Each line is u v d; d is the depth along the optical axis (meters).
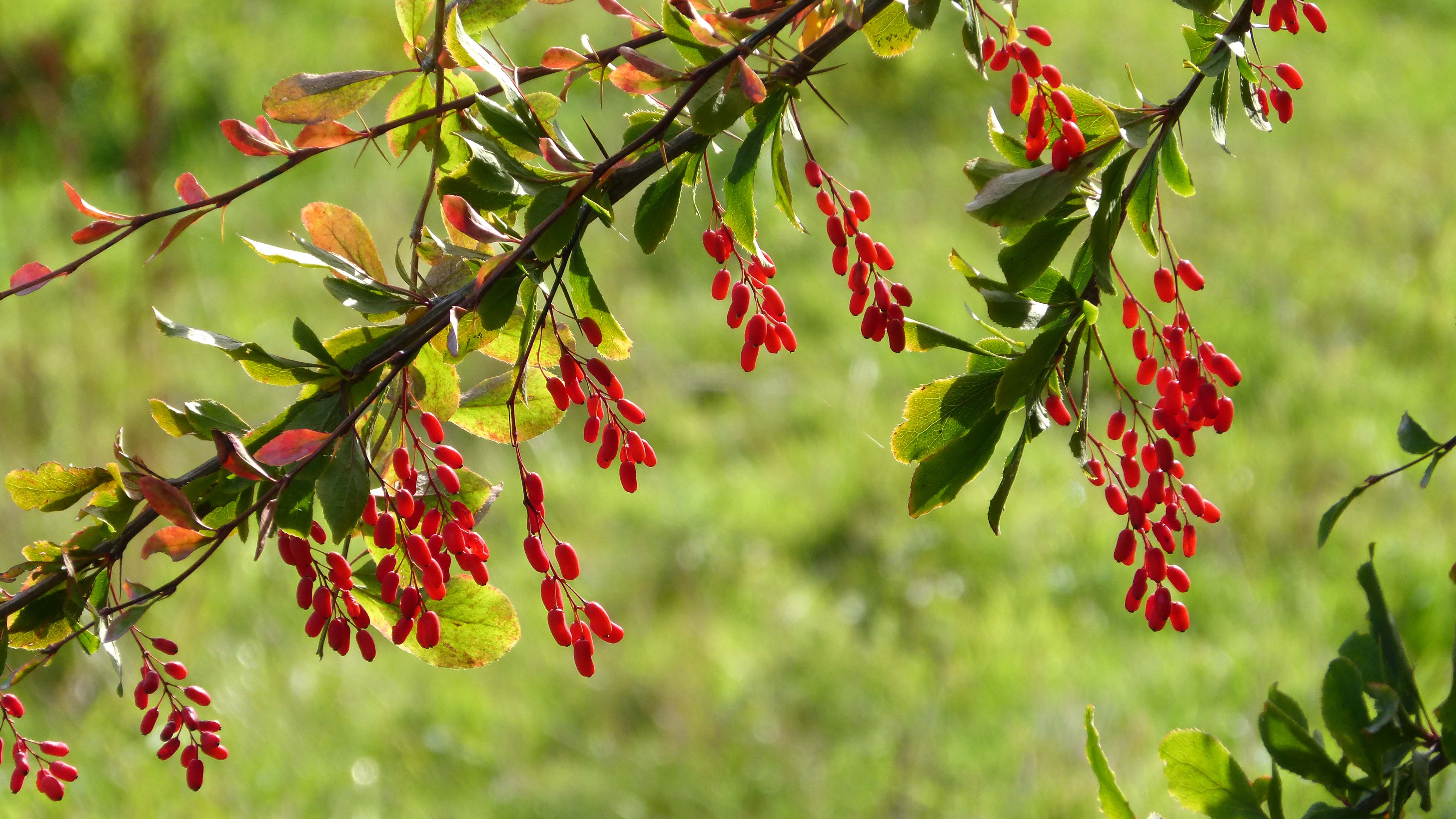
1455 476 5.77
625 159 1.26
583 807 4.30
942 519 5.62
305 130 1.41
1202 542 5.39
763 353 6.98
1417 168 9.30
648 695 4.80
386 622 1.45
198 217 1.40
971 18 1.20
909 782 4.34
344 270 1.33
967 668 4.78
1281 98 1.36
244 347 1.24
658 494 5.87
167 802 4.18
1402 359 7.01
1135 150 1.22
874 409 6.45
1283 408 6.34
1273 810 1.61
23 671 1.36
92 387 5.93
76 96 8.42
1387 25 12.66
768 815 4.29
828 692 4.74
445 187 1.28
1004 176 1.23
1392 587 4.99
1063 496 5.80
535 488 1.33
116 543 1.33
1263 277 7.70
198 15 9.18
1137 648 4.85
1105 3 12.02
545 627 5.12
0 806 4.06
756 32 1.27
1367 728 1.58
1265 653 4.66
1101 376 6.54
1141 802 4.03
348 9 10.50
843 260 1.34
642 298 7.40
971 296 7.32
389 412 1.41
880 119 9.42
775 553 5.57
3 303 6.62
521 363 1.29
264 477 1.18
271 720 4.59
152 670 1.39
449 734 4.61
